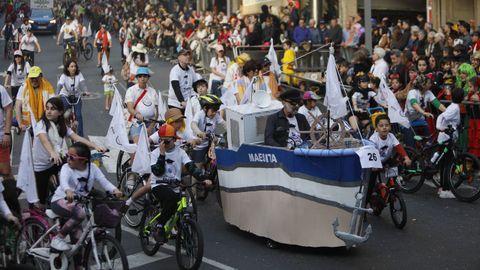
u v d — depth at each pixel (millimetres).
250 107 15344
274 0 45594
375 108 20969
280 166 13625
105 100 33875
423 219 16094
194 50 44250
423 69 23594
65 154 13523
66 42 51750
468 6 38375
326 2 43031
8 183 12414
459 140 20359
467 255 13641
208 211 16891
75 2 98500
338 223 13055
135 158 15039
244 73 19703
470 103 20094
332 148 13500
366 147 12891
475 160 17078
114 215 11141
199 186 17234
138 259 13516
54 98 13523
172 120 14555
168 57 51219
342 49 34281
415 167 18250
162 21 55438
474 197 17266
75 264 11875
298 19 39781
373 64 26031
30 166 13016
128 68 30109
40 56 53094
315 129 14406
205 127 17172
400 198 15258
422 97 20578
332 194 13172
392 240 14617
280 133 14195
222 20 49094
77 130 21328
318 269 12852
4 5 93188
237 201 14797
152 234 13336
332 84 13945
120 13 78562
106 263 11258
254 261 13281
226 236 14898
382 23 34906
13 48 53438
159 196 12859
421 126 20609
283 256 13562
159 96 18438
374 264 13133
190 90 19641
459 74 21344
